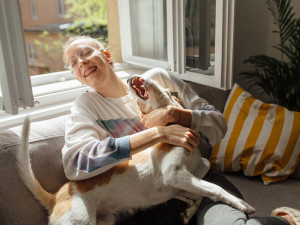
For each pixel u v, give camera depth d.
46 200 1.04
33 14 5.77
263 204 1.36
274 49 2.20
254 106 1.59
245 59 2.31
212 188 1.00
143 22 2.14
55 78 1.85
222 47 1.65
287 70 1.92
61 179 1.12
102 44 1.31
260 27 2.21
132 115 1.18
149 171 1.06
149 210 1.16
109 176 1.04
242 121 1.57
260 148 1.50
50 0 5.71
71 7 5.50
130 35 2.18
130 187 1.05
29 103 1.21
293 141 1.49
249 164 1.51
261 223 0.91
